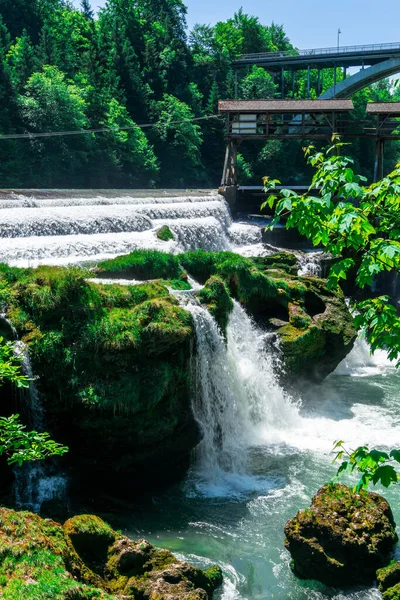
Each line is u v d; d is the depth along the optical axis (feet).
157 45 282.97
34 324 43.09
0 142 166.30
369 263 21.85
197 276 67.36
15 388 40.73
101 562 32.99
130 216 83.66
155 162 225.76
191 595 30.86
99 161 200.34
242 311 63.31
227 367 55.21
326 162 21.80
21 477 41.06
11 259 63.36
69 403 42.22
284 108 118.01
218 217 105.29
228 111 118.83
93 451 43.39
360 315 23.93
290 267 78.95
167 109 239.09
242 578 35.96
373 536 36.11
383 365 81.41
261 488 47.21
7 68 189.47
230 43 318.04
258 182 245.45
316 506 37.55
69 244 68.85
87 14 314.55
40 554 28.63
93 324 43.80
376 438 56.65
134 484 45.78
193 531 40.88
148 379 43.65
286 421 59.72
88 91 205.87
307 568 35.99
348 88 244.63
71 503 42.32
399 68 234.58
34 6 267.18
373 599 34.04
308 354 63.98
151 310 45.91
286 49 411.54
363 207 23.68
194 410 50.67
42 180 178.91
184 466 48.49
